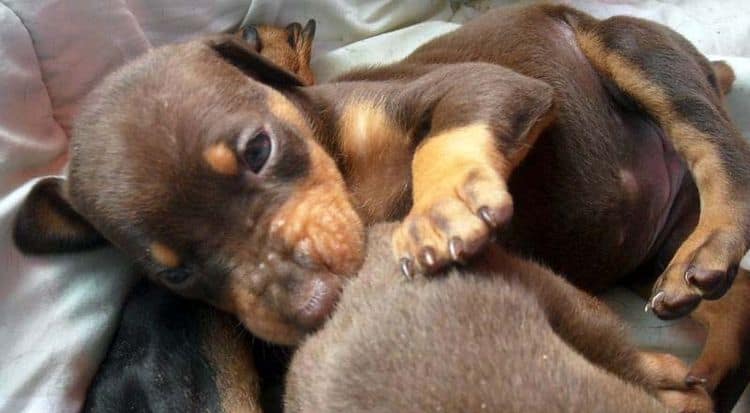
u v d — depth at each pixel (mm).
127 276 345
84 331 333
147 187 303
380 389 242
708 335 351
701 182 345
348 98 346
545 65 370
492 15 397
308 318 284
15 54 355
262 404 321
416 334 249
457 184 281
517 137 317
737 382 342
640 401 239
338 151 340
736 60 417
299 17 454
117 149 307
